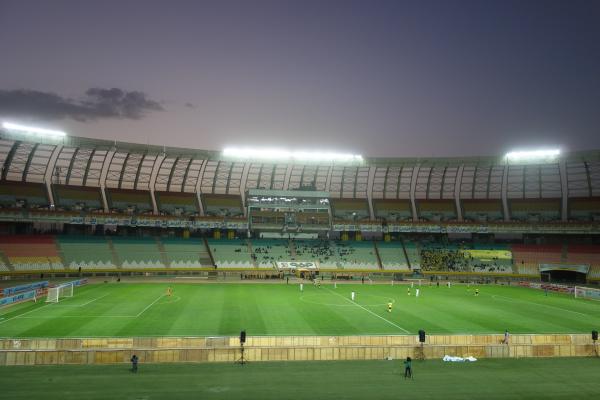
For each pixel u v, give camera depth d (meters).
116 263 91.38
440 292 75.75
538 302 65.75
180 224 102.81
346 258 104.88
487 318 51.50
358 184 115.62
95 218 95.56
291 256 103.62
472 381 30.89
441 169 112.38
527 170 108.25
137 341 35.03
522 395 28.39
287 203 109.94
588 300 68.81
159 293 67.00
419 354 36.56
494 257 104.75
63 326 42.66
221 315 49.78
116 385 28.73
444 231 109.06
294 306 57.12
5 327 41.94
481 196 113.00
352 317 50.22
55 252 88.81
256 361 35.00
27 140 80.50
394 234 115.88
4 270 80.56
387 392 28.47
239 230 113.38
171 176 107.06
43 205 93.88
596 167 101.75
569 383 30.78
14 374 30.56
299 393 28.03
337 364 34.59
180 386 28.88
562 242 109.06
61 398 26.22
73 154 96.25
